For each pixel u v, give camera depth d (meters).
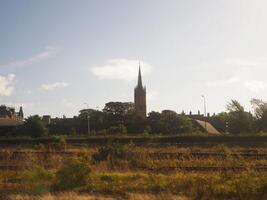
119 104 140.25
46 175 24.33
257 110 96.94
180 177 23.61
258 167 29.48
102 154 37.44
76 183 22.83
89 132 99.12
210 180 21.81
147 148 50.84
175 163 32.88
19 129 106.19
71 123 127.19
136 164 32.53
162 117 115.50
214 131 121.38
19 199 19.94
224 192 20.27
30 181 23.45
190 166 30.88
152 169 30.02
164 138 66.62
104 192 21.66
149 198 19.55
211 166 30.66
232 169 29.00
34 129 100.94
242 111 97.06
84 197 20.06
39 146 54.34
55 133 113.69
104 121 126.31
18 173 27.86
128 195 20.39
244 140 63.31
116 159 35.06
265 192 19.84
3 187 22.92
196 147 55.69
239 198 19.58
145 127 101.75
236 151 45.62
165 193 20.61
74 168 23.31
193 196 19.98
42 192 21.23
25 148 56.91
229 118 99.69
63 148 54.91
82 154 37.44
